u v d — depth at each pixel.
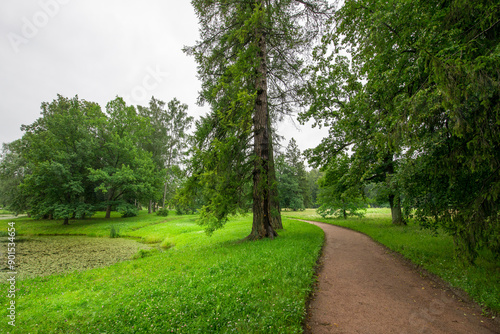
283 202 49.09
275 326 3.29
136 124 30.86
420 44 4.44
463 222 4.53
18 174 35.31
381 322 3.69
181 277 5.55
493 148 4.09
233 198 10.12
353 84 9.16
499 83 3.45
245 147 10.66
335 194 14.67
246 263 6.16
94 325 3.63
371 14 5.82
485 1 3.99
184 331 3.22
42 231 21.77
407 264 6.91
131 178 25.83
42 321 3.93
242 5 10.60
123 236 20.06
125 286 5.50
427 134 5.23
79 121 28.02
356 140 8.18
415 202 6.35
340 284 5.36
